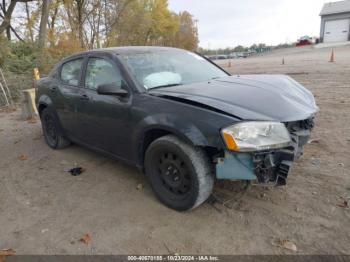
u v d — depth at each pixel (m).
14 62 14.20
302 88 3.75
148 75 3.59
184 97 3.03
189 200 3.00
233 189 3.47
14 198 3.72
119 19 27.48
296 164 4.02
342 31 47.81
